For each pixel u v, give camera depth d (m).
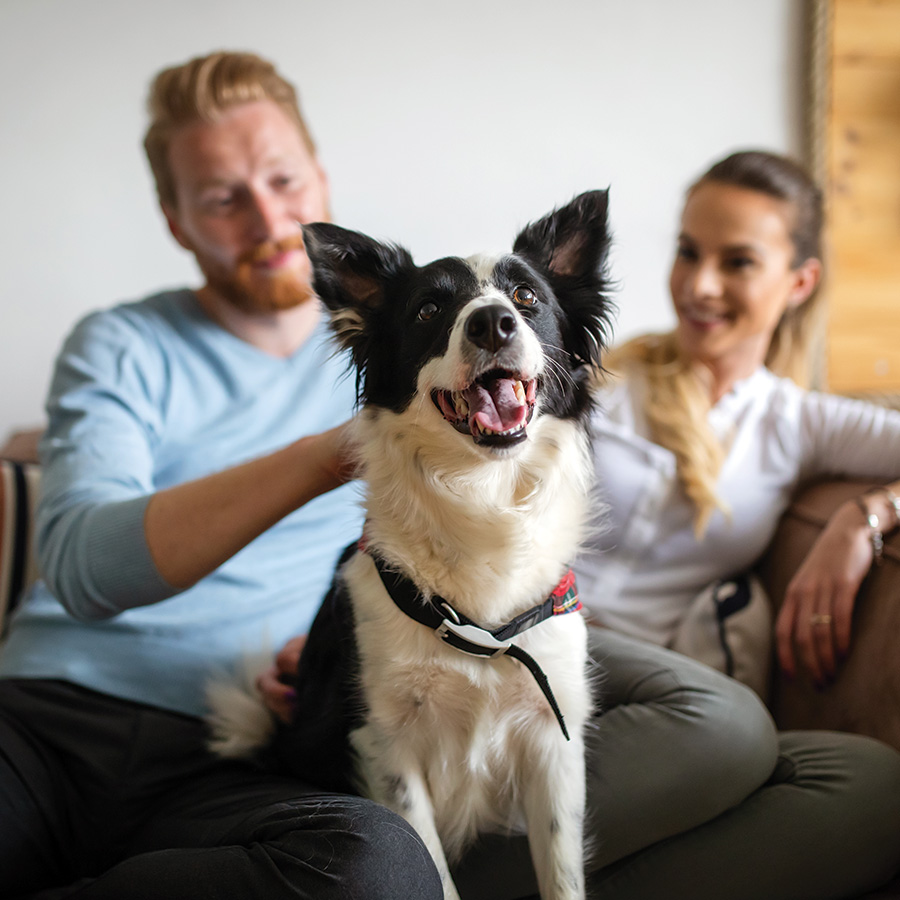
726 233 1.77
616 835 1.23
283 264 1.59
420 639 1.15
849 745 1.32
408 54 2.62
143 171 2.55
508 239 2.71
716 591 1.76
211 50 2.55
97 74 2.51
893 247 2.74
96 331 1.52
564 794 1.20
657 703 1.33
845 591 1.53
